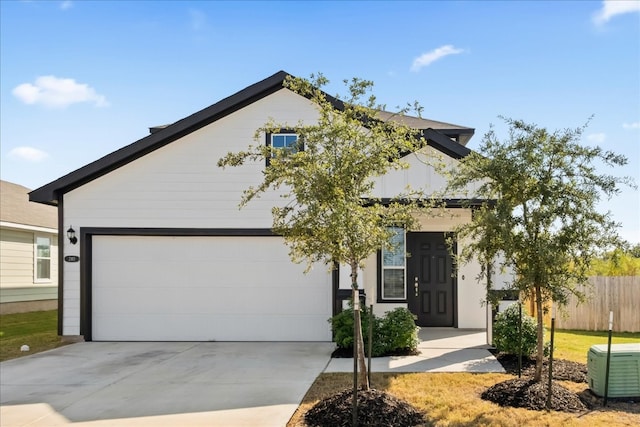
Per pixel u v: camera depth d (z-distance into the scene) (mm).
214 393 6922
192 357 9469
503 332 8656
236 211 11375
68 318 11375
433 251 12328
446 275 12273
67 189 11508
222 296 11359
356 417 5465
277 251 11367
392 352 9234
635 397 6371
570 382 7219
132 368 8602
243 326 11305
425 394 6609
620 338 11719
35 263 19281
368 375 6629
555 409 5961
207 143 11477
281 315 11281
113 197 11461
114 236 11516
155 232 11383
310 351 9977
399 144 6309
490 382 7207
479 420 5586
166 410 6219
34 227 18344
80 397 6883
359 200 6160
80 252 11406
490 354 9125
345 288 10852
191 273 11414
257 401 6512
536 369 6660
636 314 13141
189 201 11438
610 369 6398
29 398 6883
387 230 6363
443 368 8094
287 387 7176
